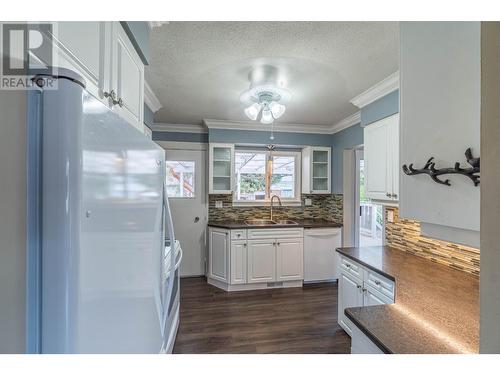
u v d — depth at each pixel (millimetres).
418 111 871
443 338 1042
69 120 533
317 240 3730
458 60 734
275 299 3207
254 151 4285
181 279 3953
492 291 493
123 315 765
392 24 1495
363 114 2643
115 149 706
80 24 863
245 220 4156
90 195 586
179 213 4023
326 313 2838
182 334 2408
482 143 516
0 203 523
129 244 801
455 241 771
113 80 1122
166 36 1623
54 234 528
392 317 1223
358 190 3852
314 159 4160
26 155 525
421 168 855
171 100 2818
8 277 525
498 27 489
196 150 4070
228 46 1737
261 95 2342
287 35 1606
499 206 480
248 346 2230
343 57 1868
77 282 547
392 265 2031
